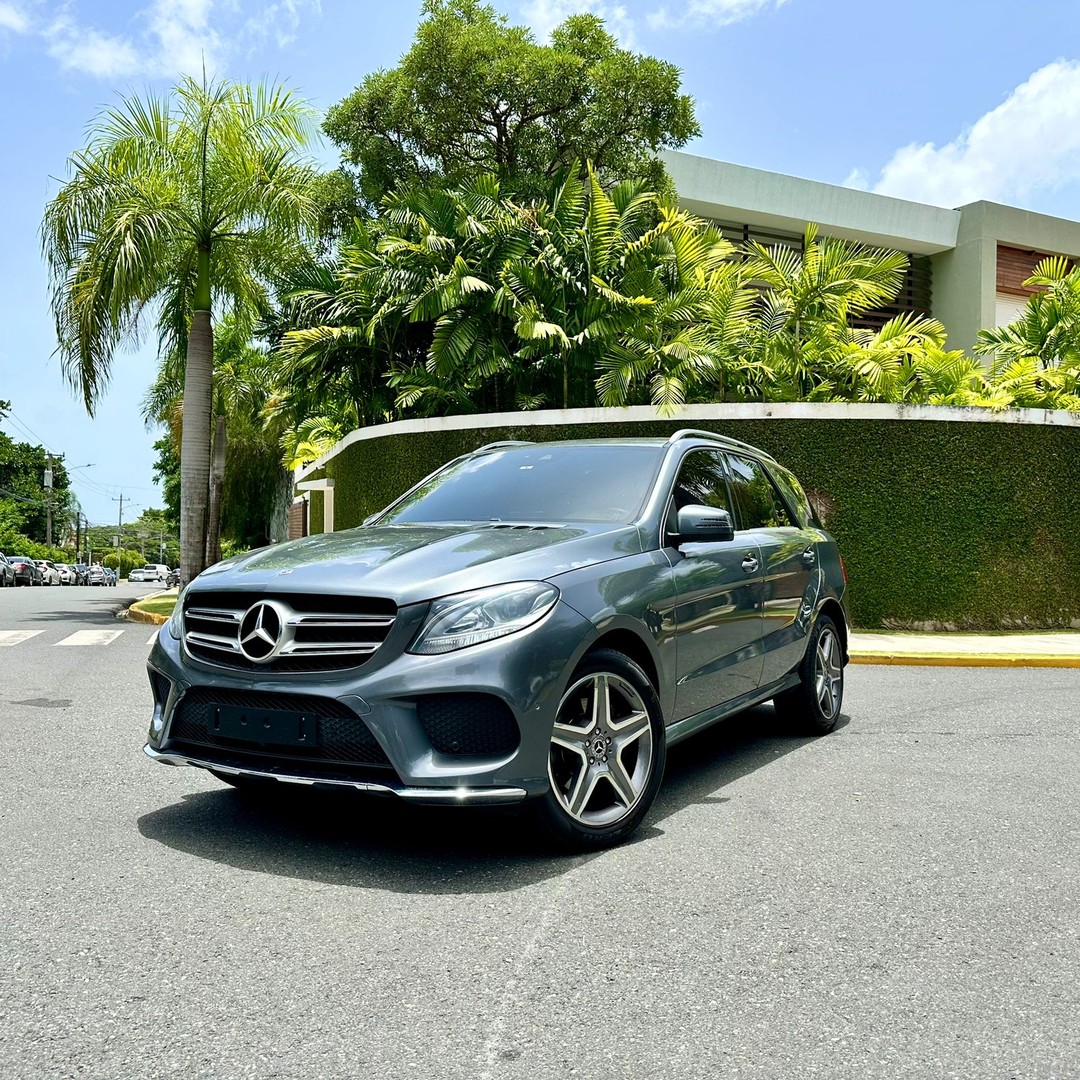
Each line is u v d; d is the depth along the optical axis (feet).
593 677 11.87
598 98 65.26
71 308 49.06
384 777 10.69
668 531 14.40
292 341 59.16
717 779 15.90
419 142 68.08
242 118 52.65
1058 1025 7.72
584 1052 7.26
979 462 42.96
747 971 8.68
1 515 223.10
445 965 8.74
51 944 9.15
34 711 22.00
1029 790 15.24
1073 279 63.46
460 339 51.80
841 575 20.81
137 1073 6.93
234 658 11.56
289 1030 7.55
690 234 52.65
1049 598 43.29
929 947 9.25
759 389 53.21
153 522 469.16
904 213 94.27
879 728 20.66
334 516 62.85
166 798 14.35
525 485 15.74
